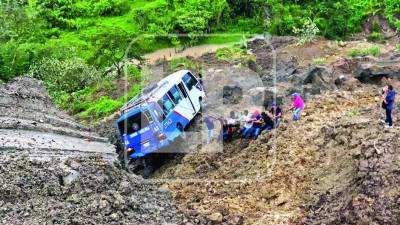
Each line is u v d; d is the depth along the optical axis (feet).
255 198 41.27
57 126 56.95
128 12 148.15
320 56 96.22
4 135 47.73
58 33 138.10
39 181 36.45
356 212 35.35
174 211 38.40
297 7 127.75
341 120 50.98
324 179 41.24
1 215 32.24
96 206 34.76
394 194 35.88
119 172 41.73
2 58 95.50
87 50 108.37
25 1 147.33
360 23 123.44
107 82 91.04
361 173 38.47
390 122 46.93
